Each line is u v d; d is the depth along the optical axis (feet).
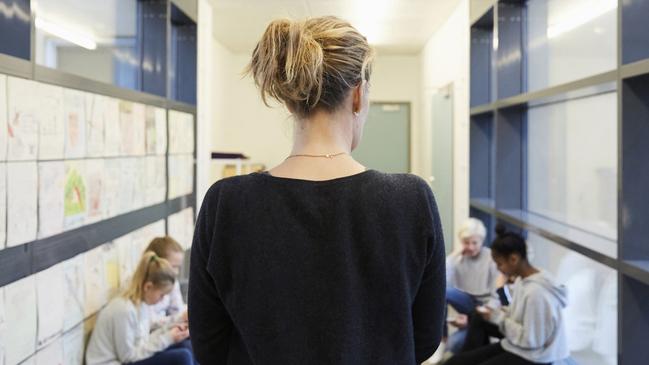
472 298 9.95
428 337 2.52
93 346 6.92
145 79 10.27
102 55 8.52
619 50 5.43
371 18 15.06
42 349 5.73
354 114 2.51
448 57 14.82
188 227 11.57
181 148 11.14
